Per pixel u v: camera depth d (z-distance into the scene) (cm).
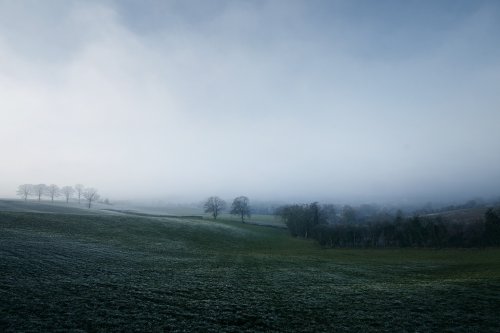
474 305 2472
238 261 5094
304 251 7494
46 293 2234
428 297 2727
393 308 2403
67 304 2052
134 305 2167
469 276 3931
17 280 2478
